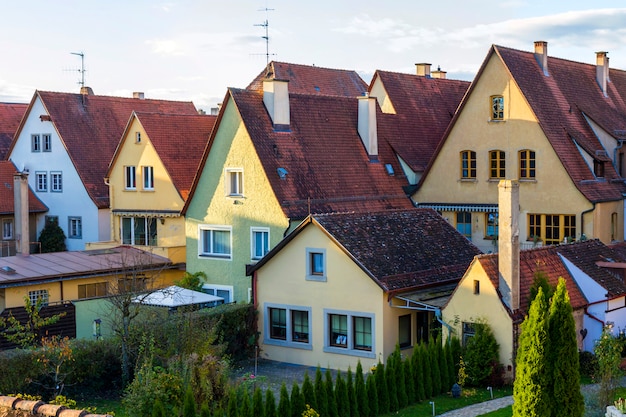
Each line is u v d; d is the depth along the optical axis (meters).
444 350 29.27
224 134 40.47
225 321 34.22
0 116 63.44
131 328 30.73
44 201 55.69
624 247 39.47
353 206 41.22
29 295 38.16
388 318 32.25
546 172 40.06
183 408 23.00
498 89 41.47
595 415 24.33
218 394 25.22
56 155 54.84
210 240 41.72
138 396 24.09
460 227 43.53
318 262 34.12
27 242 43.78
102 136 56.16
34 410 17.91
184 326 30.08
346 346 33.31
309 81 58.34
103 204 52.91
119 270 41.12
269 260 35.44
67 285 39.66
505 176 41.53
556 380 21.78
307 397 25.14
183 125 48.84
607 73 46.94
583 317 31.64
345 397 25.94
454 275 34.88
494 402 27.48
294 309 34.75
